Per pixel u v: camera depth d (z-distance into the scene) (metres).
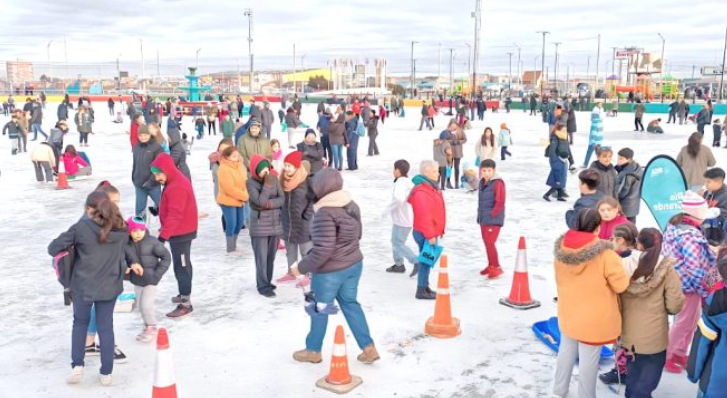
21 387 5.01
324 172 4.91
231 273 8.21
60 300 7.24
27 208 12.98
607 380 4.94
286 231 7.40
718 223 5.57
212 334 6.10
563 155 13.07
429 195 6.71
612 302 4.27
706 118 29.23
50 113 50.06
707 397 3.99
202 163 20.38
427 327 5.99
